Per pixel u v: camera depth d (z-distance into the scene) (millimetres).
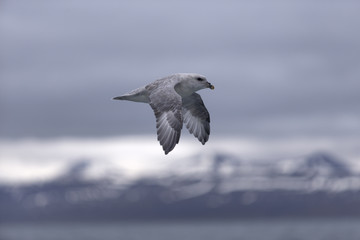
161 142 15234
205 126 19812
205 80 18766
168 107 15719
